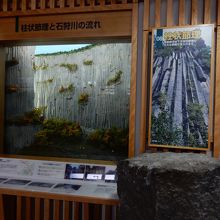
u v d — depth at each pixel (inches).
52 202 113.2
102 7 105.0
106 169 103.5
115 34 105.3
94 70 113.7
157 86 98.2
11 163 112.3
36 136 120.4
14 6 113.3
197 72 94.1
